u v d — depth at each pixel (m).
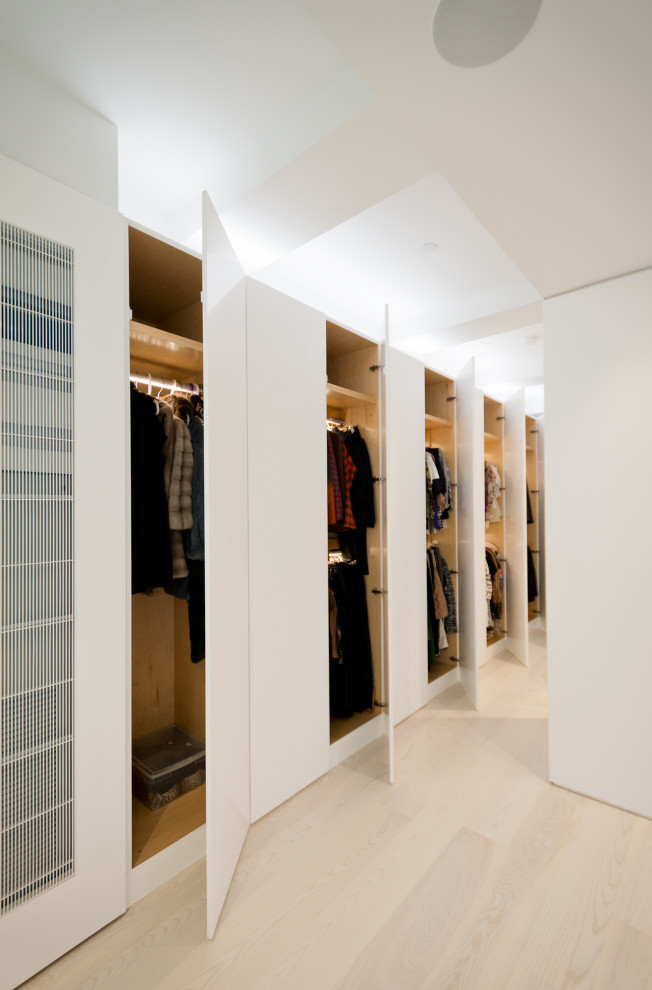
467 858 1.64
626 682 1.91
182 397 1.97
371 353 2.56
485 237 2.53
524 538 3.71
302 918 1.40
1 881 1.20
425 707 2.91
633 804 1.88
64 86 1.58
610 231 1.62
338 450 2.44
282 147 1.76
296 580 2.04
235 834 1.59
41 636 1.29
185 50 1.47
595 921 1.39
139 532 1.64
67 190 1.36
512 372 4.75
